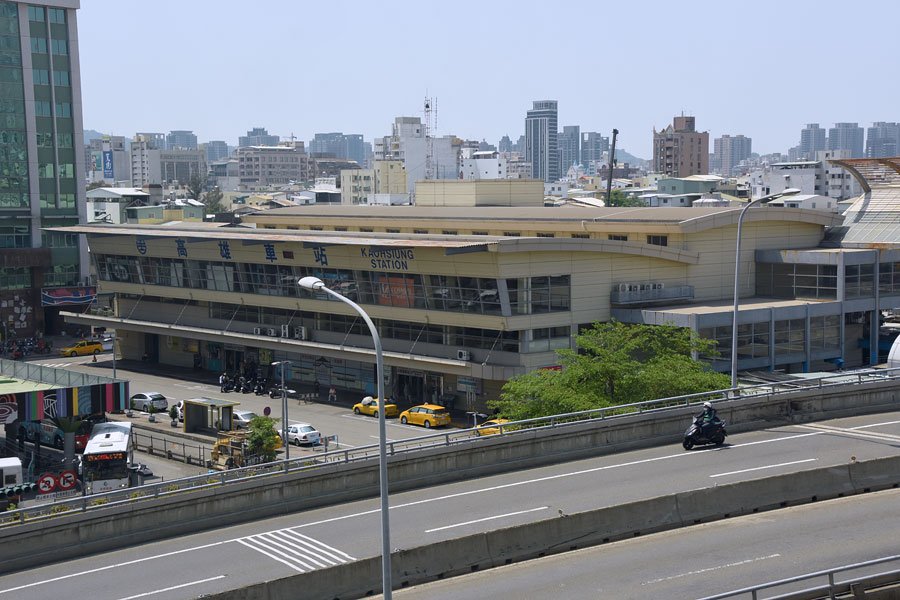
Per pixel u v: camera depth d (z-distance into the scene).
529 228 93.56
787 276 87.44
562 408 56.72
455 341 78.00
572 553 35.72
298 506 42.75
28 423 67.75
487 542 34.91
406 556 33.47
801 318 81.12
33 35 122.19
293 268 88.81
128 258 105.12
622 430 49.94
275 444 63.22
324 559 36.06
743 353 77.75
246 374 93.50
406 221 103.19
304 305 88.44
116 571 36.03
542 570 33.78
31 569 37.09
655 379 59.28
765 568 32.41
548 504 40.69
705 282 85.81
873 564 28.45
